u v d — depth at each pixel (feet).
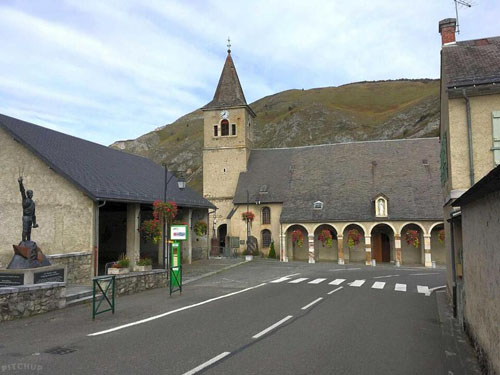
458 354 23.76
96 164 71.56
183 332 27.71
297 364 21.16
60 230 58.80
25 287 32.27
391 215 109.40
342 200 119.14
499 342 17.48
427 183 115.85
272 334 27.55
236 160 140.36
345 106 522.47
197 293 48.21
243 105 139.44
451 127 40.19
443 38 52.06
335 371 20.21
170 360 21.43
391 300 44.73
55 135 72.02
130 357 21.86
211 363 21.03
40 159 60.13
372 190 119.03
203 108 143.33
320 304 40.78
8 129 59.62
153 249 87.56
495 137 38.50
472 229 24.64
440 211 107.14
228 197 138.82
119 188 66.23
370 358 22.56
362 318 33.91
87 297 40.40
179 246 51.62
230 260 103.76
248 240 128.98
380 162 127.03
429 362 22.12
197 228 93.20
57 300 35.53
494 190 17.79
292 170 135.74
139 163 95.71
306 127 427.33
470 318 26.30
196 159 399.24
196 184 305.73
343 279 67.31
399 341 26.48
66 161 63.16
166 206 63.62
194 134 514.27
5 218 61.00
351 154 133.18
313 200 122.42
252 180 136.98
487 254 20.11
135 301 41.39
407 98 521.24
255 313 35.24
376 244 115.96
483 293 21.20
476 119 39.32
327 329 29.43
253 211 132.36
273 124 470.80
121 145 588.09
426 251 104.94
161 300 42.24
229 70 145.38
